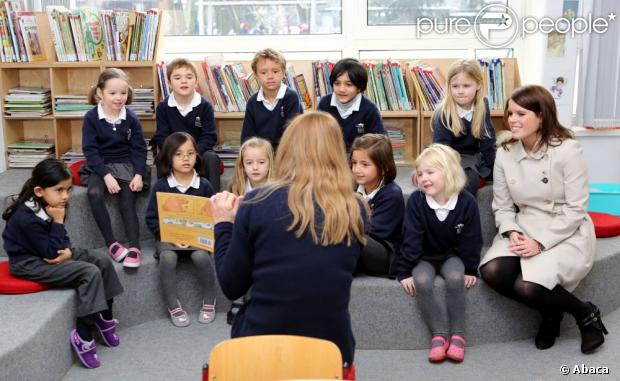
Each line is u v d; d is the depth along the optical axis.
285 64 3.51
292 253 1.62
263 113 3.52
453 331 2.67
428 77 3.70
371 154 2.79
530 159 2.82
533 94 2.73
